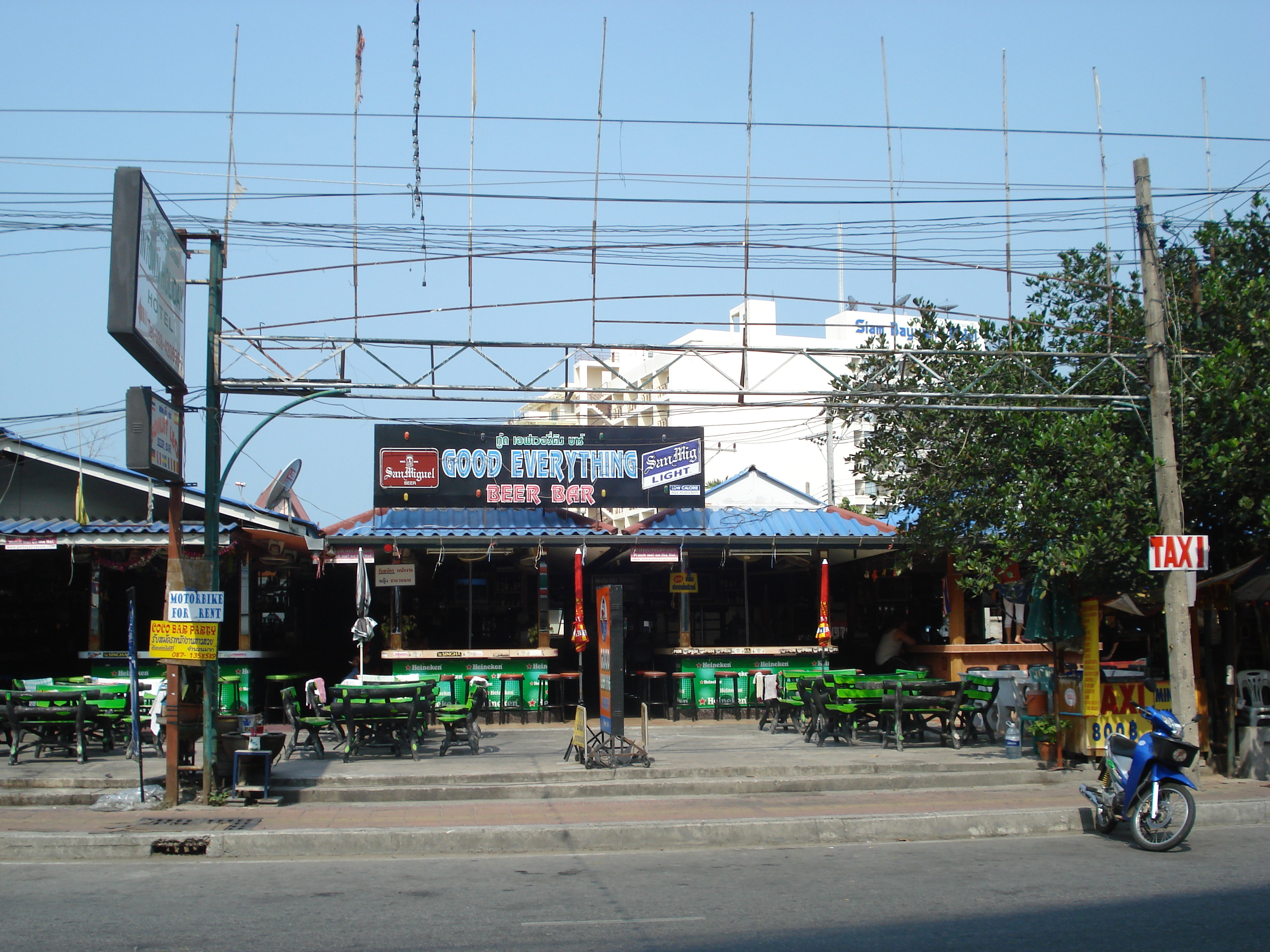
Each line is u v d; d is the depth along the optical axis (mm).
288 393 13680
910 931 7281
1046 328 15906
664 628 25000
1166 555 13172
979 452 15539
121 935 7152
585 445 20438
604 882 8930
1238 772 14141
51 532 17891
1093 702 14617
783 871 9359
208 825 10992
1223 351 14023
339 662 25188
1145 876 9039
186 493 19062
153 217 11156
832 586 25078
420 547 19844
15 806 12430
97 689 15523
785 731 18781
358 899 8289
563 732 18969
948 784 13891
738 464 55094
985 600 22125
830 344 54938
